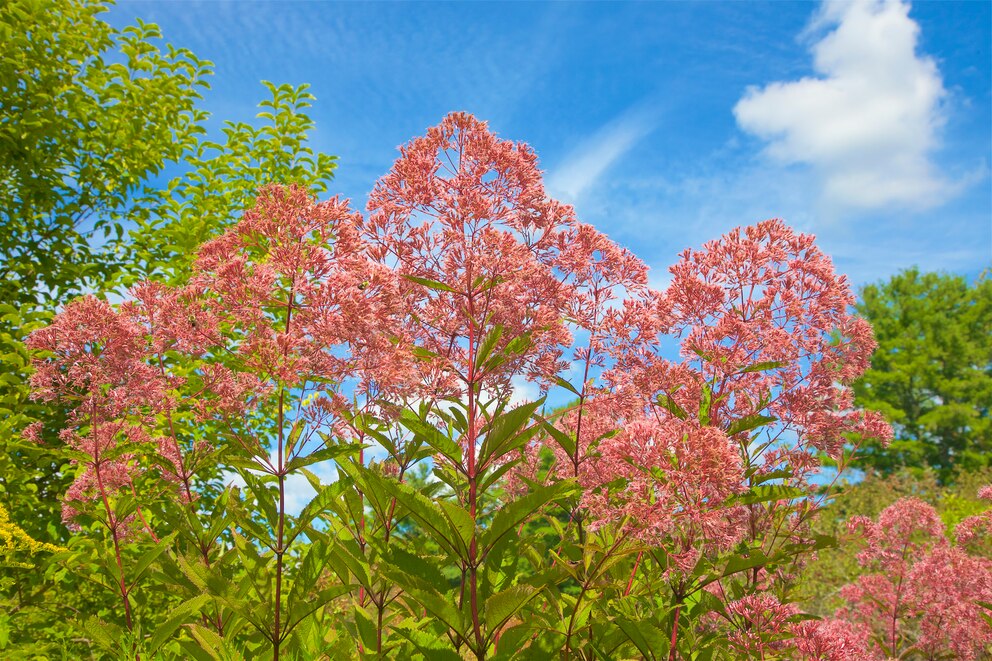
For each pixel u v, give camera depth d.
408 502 3.14
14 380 7.26
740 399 4.44
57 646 5.99
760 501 4.10
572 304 4.59
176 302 4.20
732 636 4.17
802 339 4.62
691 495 3.40
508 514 3.12
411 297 4.12
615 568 3.88
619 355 4.52
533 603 3.54
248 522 3.44
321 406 3.62
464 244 3.73
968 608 5.90
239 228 3.96
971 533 6.77
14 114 9.52
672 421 3.79
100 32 10.82
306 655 3.52
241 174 10.99
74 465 7.18
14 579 6.66
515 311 3.95
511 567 3.62
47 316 7.83
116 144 10.22
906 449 33.78
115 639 3.99
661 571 3.86
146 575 4.51
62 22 10.20
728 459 3.36
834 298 4.51
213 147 11.06
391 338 3.97
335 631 4.17
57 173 10.21
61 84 10.07
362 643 3.45
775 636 4.09
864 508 12.81
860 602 6.76
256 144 11.12
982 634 5.88
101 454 4.35
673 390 4.30
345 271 3.85
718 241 4.70
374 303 3.74
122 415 4.53
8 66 9.24
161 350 4.20
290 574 6.40
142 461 4.54
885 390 38.00
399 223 4.01
